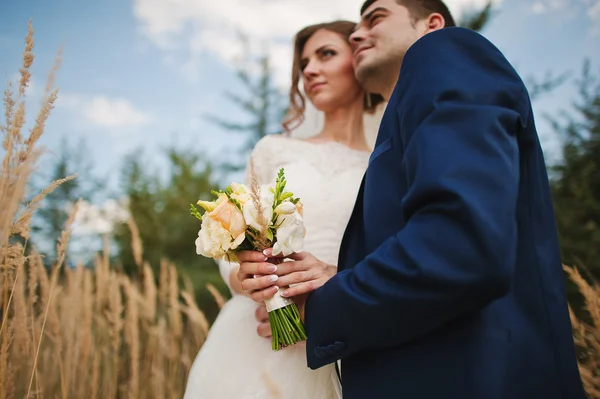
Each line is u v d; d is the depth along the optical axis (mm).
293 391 1437
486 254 842
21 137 1363
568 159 4867
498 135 937
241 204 1271
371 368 1071
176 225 7504
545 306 1053
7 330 1721
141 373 3000
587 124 4977
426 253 890
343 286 1038
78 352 2525
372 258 996
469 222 856
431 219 915
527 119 1128
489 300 893
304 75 2164
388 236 1113
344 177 1870
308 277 1263
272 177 1977
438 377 975
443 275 862
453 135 947
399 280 925
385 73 1632
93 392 2324
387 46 1579
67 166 7043
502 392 934
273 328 1259
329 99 2107
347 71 2096
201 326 2848
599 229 4363
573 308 3658
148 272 2967
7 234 1380
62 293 2783
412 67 1123
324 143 2066
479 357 957
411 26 1571
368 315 976
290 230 1259
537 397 960
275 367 1487
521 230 1109
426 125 986
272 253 1257
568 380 1017
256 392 1453
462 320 996
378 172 1197
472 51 1095
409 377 1005
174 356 2914
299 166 1907
